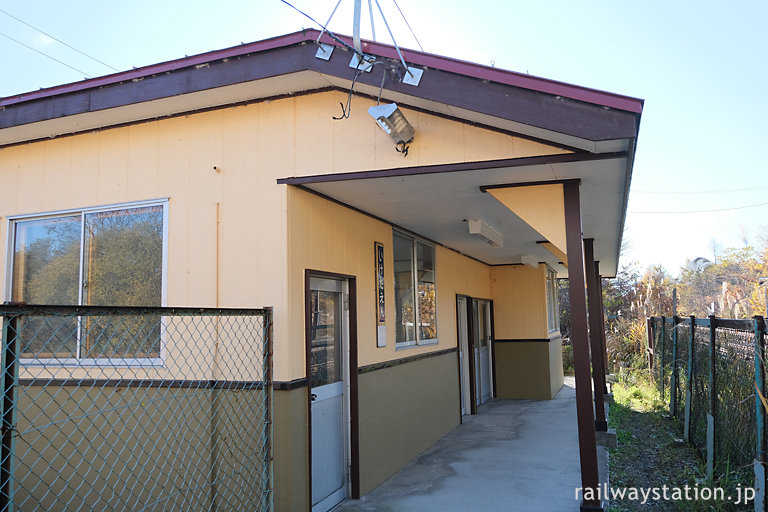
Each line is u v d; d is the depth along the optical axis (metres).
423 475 6.18
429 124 4.30
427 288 7.96
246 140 4.73
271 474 3.90
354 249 5.70
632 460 6.76
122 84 4.70
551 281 13.41
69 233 5.26
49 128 5.14
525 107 3.77
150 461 4.39
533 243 8.64
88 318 4.87
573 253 4.64
